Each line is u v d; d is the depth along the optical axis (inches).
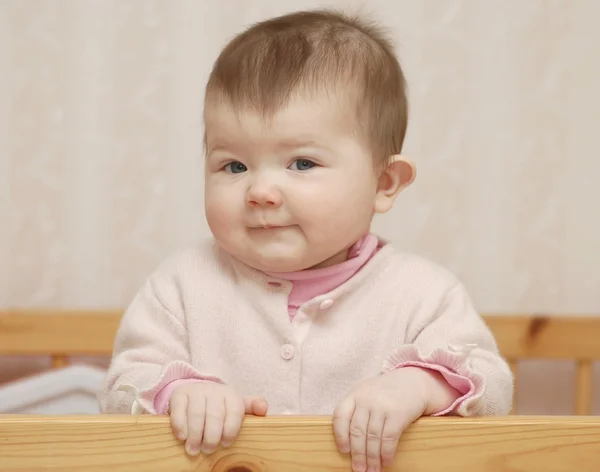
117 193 63.9
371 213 40.6
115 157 63.8
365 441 30.1
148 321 41.1
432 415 32.9
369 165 39.3
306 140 37.0
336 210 37.6
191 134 63.7
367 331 40.2
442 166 63.8
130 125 63.8
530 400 66.1
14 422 29.1
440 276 41.7
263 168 37.2
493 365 37.3
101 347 60.4
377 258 41.6
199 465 29.8
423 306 40.3
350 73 38.7
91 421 29.4
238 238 37.9
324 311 40.4
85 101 63.7
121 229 64.0
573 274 64.3
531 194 64.1
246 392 39.9
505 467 30.1
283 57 37.9
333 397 39.6
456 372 33.4
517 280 64.2
